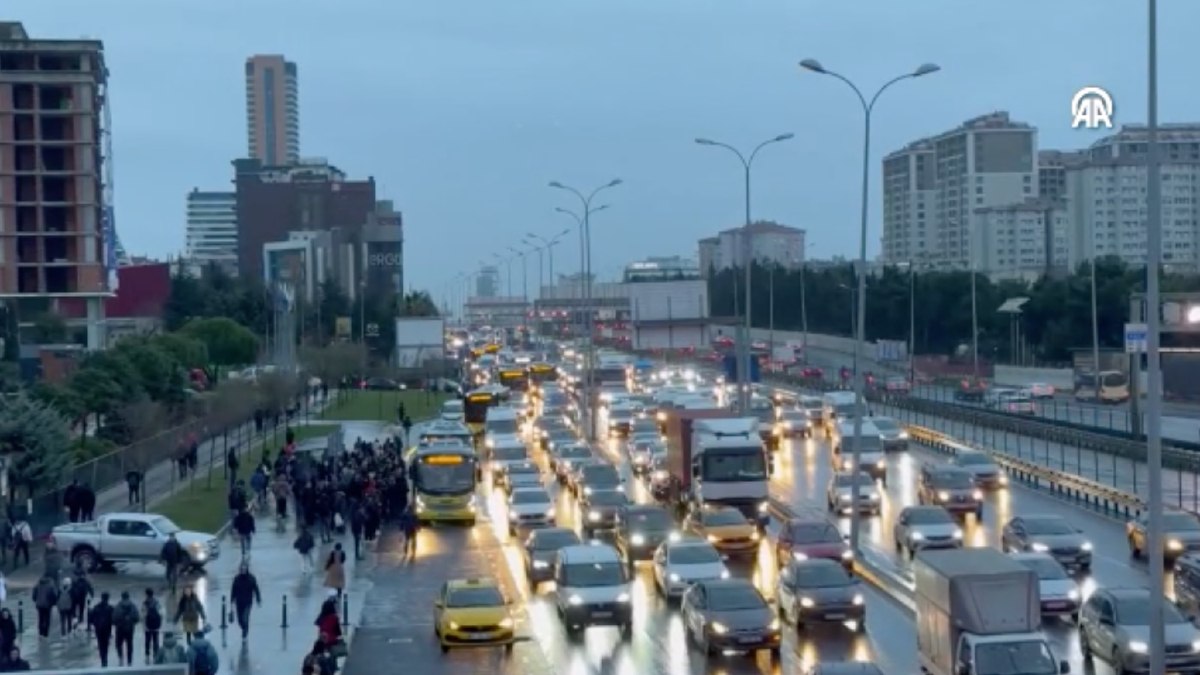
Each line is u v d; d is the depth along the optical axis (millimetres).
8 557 47062
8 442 52000
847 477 54406
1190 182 179250
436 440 65438
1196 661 27734
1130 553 43875
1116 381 93875
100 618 32281
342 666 32312
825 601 33469
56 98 114750
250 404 86562
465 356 178000
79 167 114938
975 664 24891
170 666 20766
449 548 50875
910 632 33562
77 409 66938
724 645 31125
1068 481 57031
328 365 124750
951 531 43844
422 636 35875
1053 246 188250
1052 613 34031
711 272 195000
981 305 130500
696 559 38969
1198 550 40406
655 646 33344
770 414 82000
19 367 85938
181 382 81250
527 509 52781
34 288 114500
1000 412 85562
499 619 33688
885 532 49719
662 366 147750
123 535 45344
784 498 59094
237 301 145875
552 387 118312
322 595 41500
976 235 194750
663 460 60125
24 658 33250
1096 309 99438
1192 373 91188
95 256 115750
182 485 66188
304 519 52656
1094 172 178125
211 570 46188
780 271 174250
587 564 35812
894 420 82062
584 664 31734
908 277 138125
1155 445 25828
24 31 118875
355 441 82250
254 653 33750
